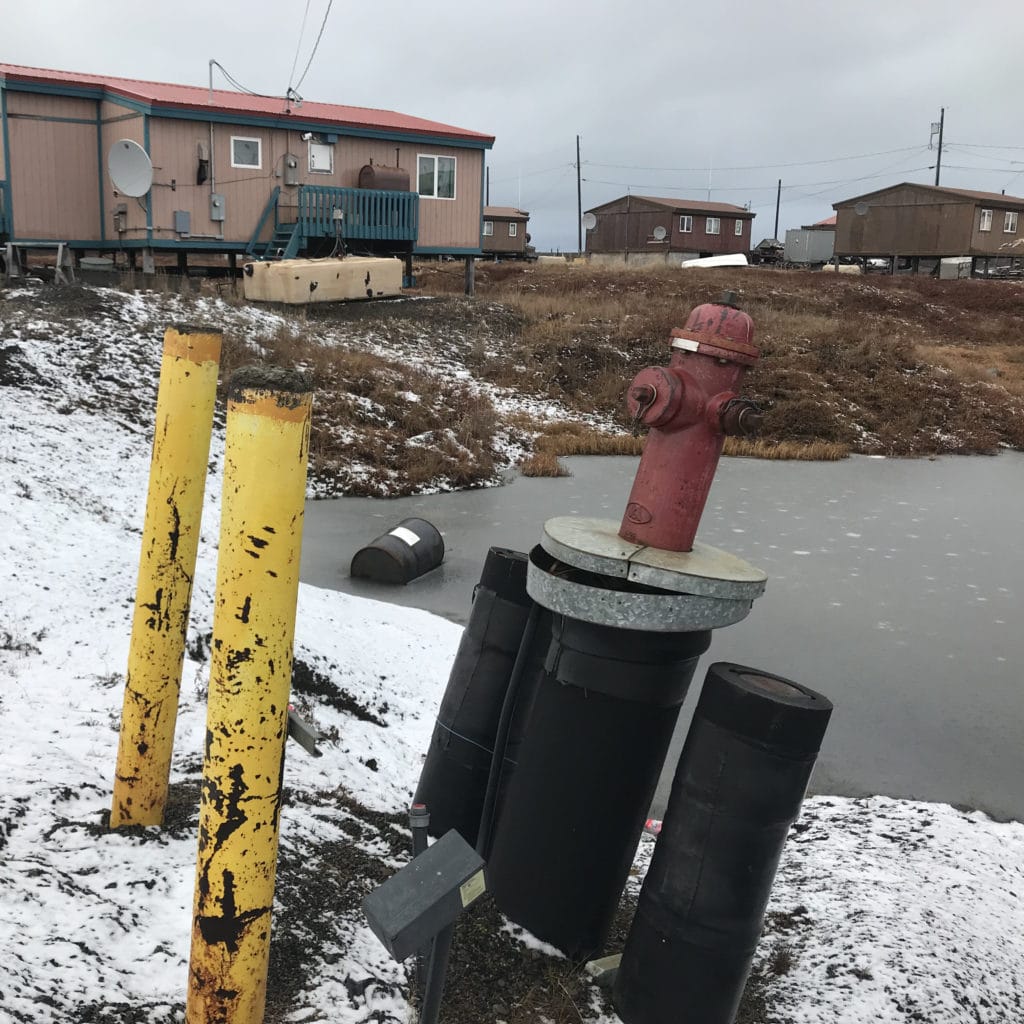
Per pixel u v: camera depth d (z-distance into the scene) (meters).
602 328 23.78
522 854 3.27
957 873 4.39
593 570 2.95
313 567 9.77
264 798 2.20
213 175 20.48
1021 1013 3.38
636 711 3.08
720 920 2.84
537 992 3.07
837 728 6.59
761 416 2.98
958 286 37.28
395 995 2.85
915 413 21.38
